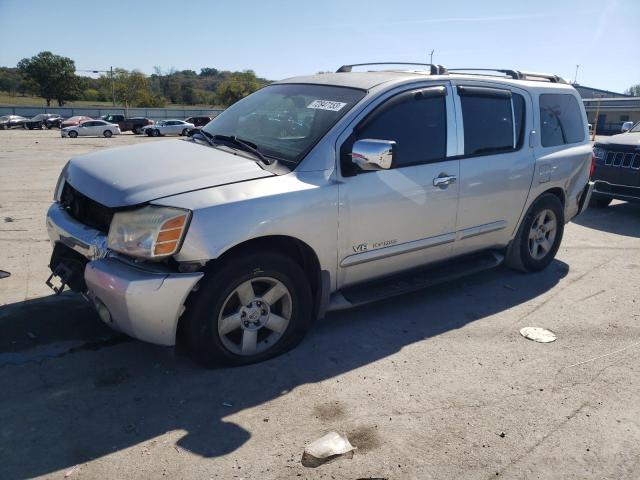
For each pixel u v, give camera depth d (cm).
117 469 260
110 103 10712
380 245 399
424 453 280
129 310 305
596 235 731
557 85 557
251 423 298
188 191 321
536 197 518
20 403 306
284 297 362
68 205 383
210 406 312
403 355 381
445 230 440
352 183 373
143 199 313
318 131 379
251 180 342
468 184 444
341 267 383
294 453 276
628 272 575
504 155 477
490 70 527
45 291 460
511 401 330
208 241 312
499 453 283
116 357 359
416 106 414
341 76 440
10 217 736
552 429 304
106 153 401
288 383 339
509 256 539
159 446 277
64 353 361
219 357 342
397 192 396
